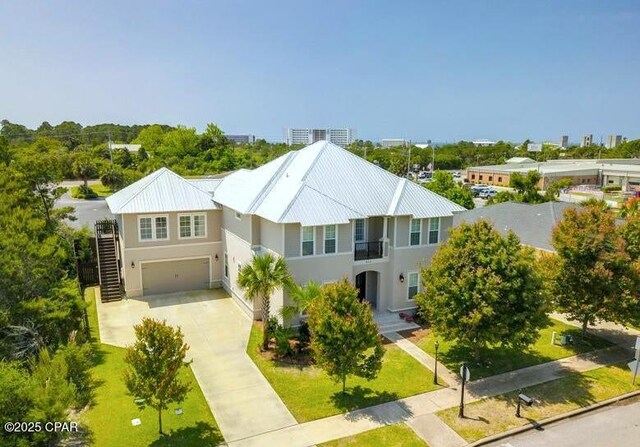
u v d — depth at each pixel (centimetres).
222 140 10119
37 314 1977
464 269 1952
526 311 1945
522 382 2011
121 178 6988
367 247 2670
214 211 3134
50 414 1248
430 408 1791
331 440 1584
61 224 3525
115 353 2214
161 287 3091
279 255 2408
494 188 9188
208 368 2081
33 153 5081
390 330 2520
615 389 1970
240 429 1636
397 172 9912
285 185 2709
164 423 1659
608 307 2256
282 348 2170
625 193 8350
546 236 3198
